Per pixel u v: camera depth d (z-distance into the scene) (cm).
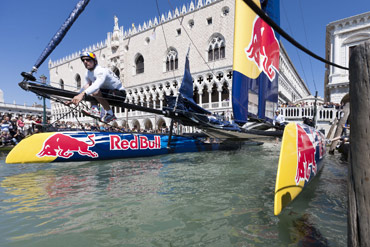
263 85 848
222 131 732
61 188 418
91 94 441
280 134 723
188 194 379
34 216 295
